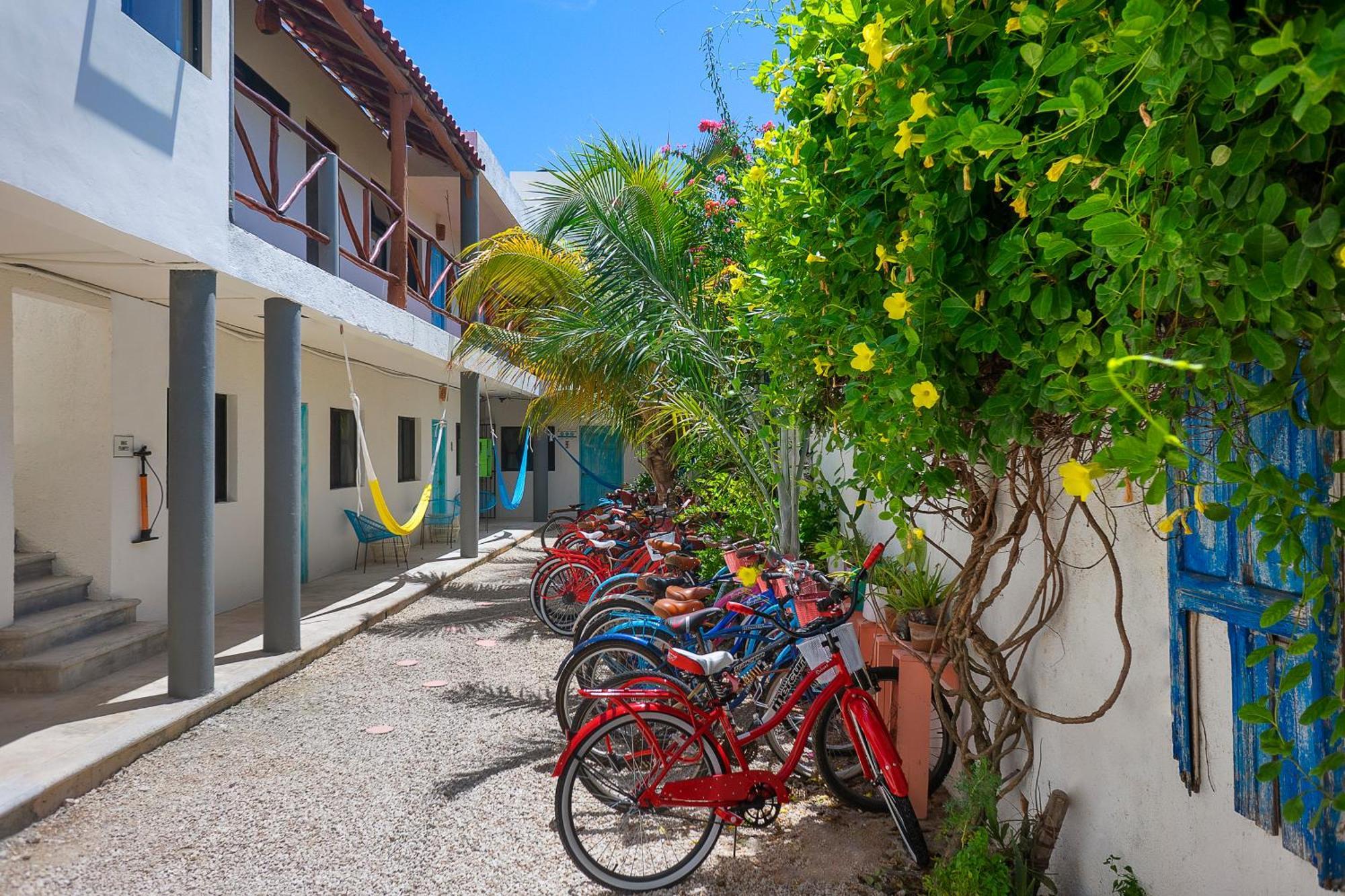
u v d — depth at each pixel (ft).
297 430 19.89
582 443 60.44
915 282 5.52
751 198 11.64
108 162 12.87
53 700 15.72
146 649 19.01
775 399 11.64
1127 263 4.01
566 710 13.75
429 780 12.88
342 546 34.17
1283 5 3.05
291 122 20.18
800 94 7.41
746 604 12.30
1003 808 10.27
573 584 23.06
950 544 12.56
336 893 9.64
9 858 10.37
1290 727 5.38
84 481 19.57
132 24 13.50
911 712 11.30
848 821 11.49
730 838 11.03
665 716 10.28
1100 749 7.91
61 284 17.89
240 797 12.26
